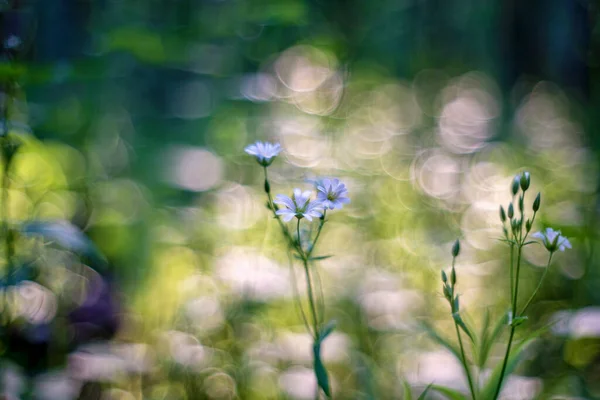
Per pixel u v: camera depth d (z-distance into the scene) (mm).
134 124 2240
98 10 1825
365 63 2559
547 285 1435
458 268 1570
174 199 1837
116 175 1813
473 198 2061
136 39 1527
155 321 1248
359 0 2461
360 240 1683
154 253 1462
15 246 1030
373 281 1404
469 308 1399
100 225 1439
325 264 1476
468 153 2490
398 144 2430
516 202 1884
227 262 1321
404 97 2787
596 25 1448
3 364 1023
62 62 1123
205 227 1563
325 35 2090
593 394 1110
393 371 1131
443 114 2893
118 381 1109
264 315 1223
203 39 2033
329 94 2287
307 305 1280
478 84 3148
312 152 1964
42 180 1190
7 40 1026
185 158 1954
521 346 886
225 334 1193
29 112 1257
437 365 1103
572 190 1821
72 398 1044
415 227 1818
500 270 1545
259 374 1130
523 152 2428
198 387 1121
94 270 1213
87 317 1149
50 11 1687
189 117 2297
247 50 2156
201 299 1258
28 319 1089
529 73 2717
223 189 1819
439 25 2777
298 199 894
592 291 1298
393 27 2588
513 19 2592
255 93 1999
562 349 1172
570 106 2523
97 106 1774
